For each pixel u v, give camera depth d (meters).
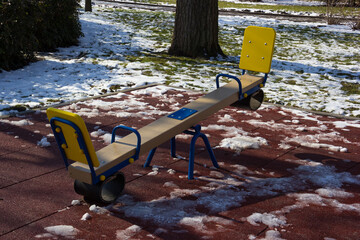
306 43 14.80
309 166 4.66
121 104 6.86
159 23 17.50
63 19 11.82
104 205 3.70
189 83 8.45
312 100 7.68
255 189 4.07
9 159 4.62
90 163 3.37
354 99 7.88
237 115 6.54
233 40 14.72
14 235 3.21
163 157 4.83
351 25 19.36
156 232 3.27
